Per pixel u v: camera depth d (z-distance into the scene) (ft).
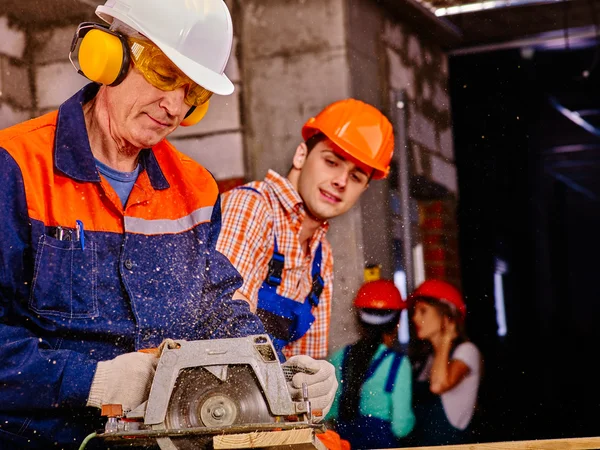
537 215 37.78
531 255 32.07
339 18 17.20
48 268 6.70
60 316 6.76
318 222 10.66
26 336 6.37
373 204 17.72
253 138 17.62
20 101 15.42
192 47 6.92
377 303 14.60
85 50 6.70
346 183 10.62
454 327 14.94
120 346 7.01
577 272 57.11
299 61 17.43
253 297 9.87
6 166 6.55
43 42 15.64
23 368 6.08
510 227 29.32
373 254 17.39
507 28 21.44
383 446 14.15
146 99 6.92
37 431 6.45
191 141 17.71
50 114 7.16
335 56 17.22
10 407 6.15
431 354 14.87
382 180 18.20
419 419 14.37
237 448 5.49
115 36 6.76
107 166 7.28
